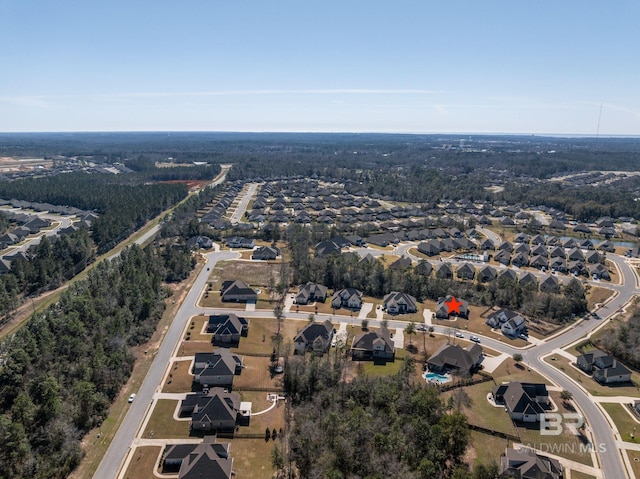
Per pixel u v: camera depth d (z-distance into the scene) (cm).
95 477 7006
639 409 8712
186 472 6800
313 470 6812
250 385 9412
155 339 11288
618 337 11219
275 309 12962
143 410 8594
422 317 12975
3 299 12375
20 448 6931
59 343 9544
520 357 10594
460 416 7588
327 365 9388
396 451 6812
